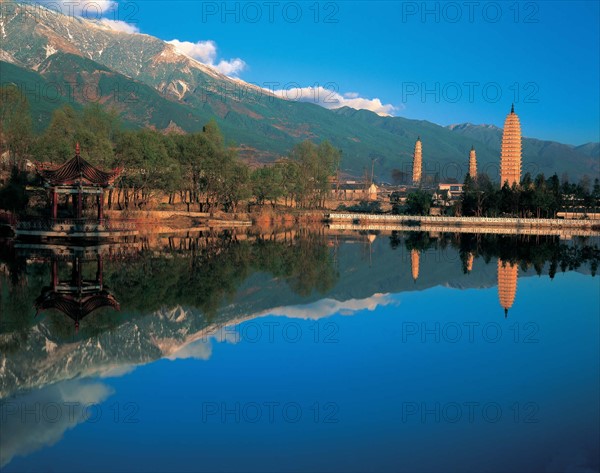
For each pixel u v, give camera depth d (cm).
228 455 1911
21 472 1783
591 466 1834
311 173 19038
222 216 15075
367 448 1967
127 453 1920
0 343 3108
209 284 5312
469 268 7156
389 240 12006
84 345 3116
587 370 2848
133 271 6003
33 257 6962
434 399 2427
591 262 8056
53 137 11462
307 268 6831
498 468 1828
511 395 2478
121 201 14500
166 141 14188
